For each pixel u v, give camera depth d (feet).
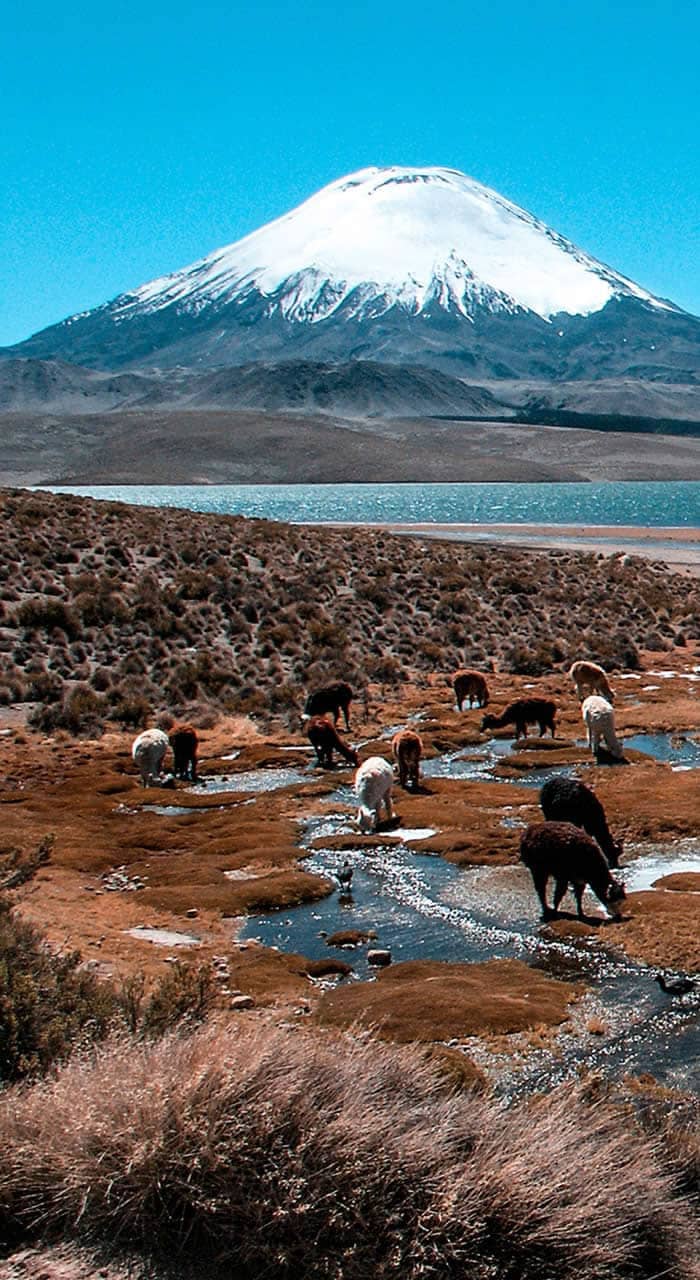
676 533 371.35
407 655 138.62
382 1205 18.51
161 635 132.57
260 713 108.17
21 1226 18.10
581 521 474.90
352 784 79.51
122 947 45.62
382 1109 20.33
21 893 48.60
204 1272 17.29
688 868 57.72
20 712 105.19
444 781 79.20
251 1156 18.56
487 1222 18.83
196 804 75.31
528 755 86.28
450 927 49.96
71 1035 25.89
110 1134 18.63
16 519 167.63
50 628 127.95
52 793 78.89
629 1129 23.56
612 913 50.03
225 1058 20.12
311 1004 40.22
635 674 131.03
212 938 48.55
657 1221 20.34
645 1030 38.17
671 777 77.36
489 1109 21.59
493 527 411.54
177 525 191.31
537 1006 39.70
